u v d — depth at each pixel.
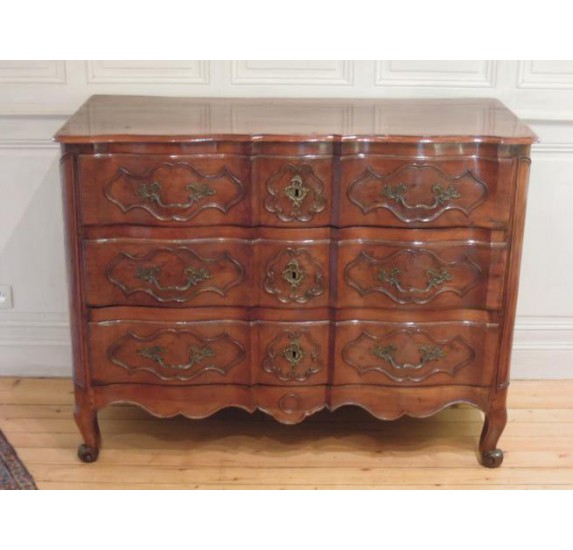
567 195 3.47
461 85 3.38
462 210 2.80
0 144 3.39
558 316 3.61
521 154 2.76
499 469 3.11
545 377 3.65
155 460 3.13
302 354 2.93
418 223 2.81
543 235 3.51
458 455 3.19
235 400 3.00
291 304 2.88
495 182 2.77
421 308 2.89
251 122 2.90
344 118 2.99
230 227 2.81
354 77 3.37
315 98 3.36
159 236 2.81
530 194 3.47
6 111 3.33
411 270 2.85
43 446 3.19
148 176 2.75
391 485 3.01
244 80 3.37
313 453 3.18
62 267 3.54
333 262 2.85
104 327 2.90
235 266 2.85
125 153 2.73
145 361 2.94
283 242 2.82
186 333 2.91
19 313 3.59
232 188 2.77
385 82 3.37
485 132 2.78
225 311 2.90
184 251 2.82
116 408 3.45
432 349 2.94
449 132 2.78
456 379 2.99
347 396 3.00
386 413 3.02
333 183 2.77
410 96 3.38
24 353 3.62
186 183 2.76
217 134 2.72
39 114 3.34
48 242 3.51
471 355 2.96
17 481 2.98
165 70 3.35
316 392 2.99
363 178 2.77
